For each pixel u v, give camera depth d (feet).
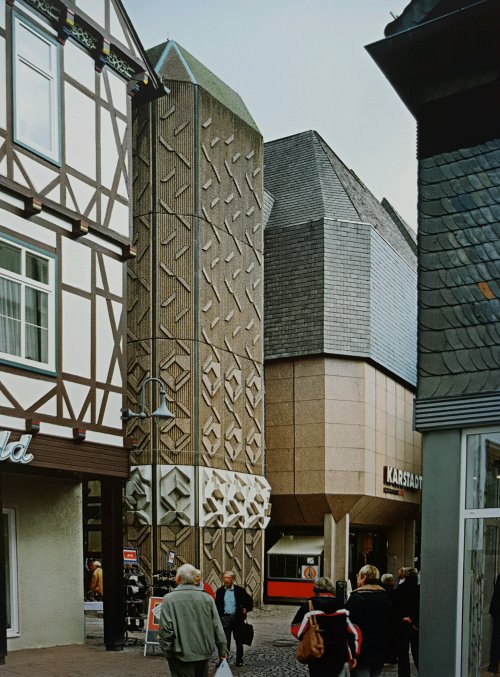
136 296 70.18
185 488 67.00
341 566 84.23
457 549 27.25
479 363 28.02
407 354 100.27
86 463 41.86
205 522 67.41
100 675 35.76
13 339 38.45
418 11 30.04
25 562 42.50
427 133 30.63
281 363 87.45
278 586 86.48
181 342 69.10
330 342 84.89
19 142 39.63
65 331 41.70
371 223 94.17
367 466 86.02
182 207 70.79
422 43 29.86
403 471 96.73
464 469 27.71
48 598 43.62
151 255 70.18
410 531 104.12
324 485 83.05
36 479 43.78
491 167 29.12
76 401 41.83
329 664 23.49
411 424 102.27
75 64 44.60
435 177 30.19
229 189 75.61
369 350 86.74
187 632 23.09
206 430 69.36
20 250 39.42
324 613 23.86
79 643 45.16
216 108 74.69
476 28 28.89
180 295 69.77
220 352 72.43
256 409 76.84
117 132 47.52
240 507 72.43
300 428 85.40
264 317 88.74
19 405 37.99
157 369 68.59
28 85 40.96
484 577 26.61
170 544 66.54
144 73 49.93
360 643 24.32
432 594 27.45
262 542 76.28
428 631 27.32
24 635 41.86
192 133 71.67
